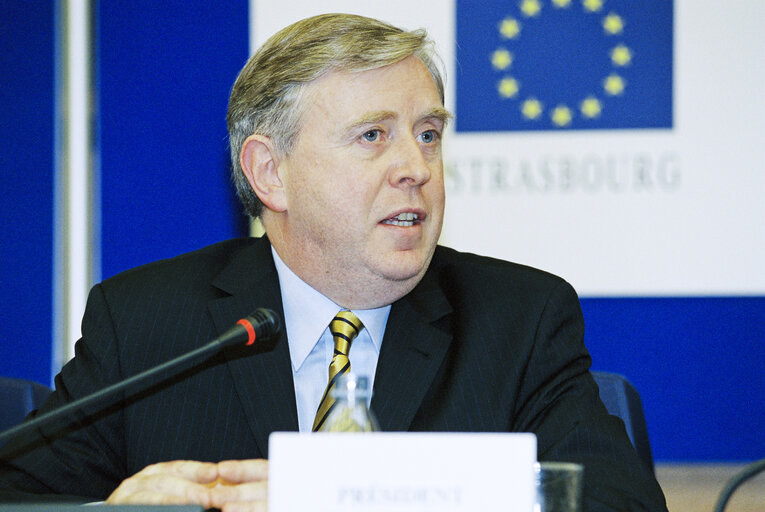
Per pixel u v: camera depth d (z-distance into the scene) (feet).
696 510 25.95
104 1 29.43
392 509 7.30
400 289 12.69
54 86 29.43
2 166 29.55
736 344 27.22
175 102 29.32
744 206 26.53
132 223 29.37
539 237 27.12
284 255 13.17
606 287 26.96
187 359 10.18
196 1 29.22
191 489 9.24
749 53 26.53
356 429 8.89
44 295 29.50
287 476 7.32
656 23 26.86
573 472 8.07
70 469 12.46
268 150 12.92
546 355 12.98
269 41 12.91
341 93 12.16
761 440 27.12
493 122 27.27
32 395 15.24
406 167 12.14
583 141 27.07
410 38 12.32
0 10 29.58
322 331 12.99
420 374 12.66
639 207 26.86
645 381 27.48
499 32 27.32
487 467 7.35
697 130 26.71
